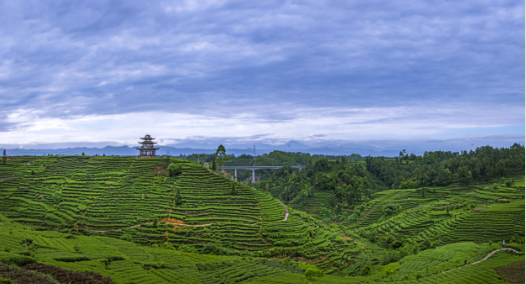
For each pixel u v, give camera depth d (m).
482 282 67.50
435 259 98.56
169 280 64.75
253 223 115.38
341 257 100.38
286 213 126.12
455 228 131.00
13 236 74.69
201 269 76.31
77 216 113.44
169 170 140.88
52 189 132.62
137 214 115.12
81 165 153.62
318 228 121.12
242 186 138.88
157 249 92.00
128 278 60.22
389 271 86.75
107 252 78.50
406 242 131.00
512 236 115.44
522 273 72.62
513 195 162.50
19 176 144.88
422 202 183.50
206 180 139.12
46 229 105.81
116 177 140.12
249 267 80.50
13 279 46.59
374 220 172.88
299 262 93.12
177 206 120.44
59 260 63.12
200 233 106.25
